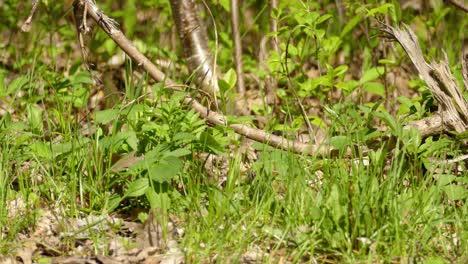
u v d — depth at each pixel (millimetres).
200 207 5457
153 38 9555
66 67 8867
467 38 9891
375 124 7750
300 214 5285
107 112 5891
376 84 7211
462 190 5480
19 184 5754
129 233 5422
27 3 10586
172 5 7750
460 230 5242
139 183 5387
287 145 6184
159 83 6406
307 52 8844
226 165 6621
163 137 5914
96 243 5156
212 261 5012
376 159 5746
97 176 5734
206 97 6836
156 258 5023
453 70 6703
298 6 7930
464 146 6195
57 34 10023
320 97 7324
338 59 9719
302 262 5039
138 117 6203
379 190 5285
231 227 5180
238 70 8477
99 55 8914
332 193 5160
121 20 10664
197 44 7750
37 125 6348
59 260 4945
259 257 5051
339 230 5035
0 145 6078
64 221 5465
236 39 8531
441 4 9656
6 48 9211
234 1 8516
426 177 5867
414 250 4992
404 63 9156
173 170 5289
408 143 5715
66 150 5848
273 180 5828
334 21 9594
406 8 9586
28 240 5180
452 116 6125
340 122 6211
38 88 8188
